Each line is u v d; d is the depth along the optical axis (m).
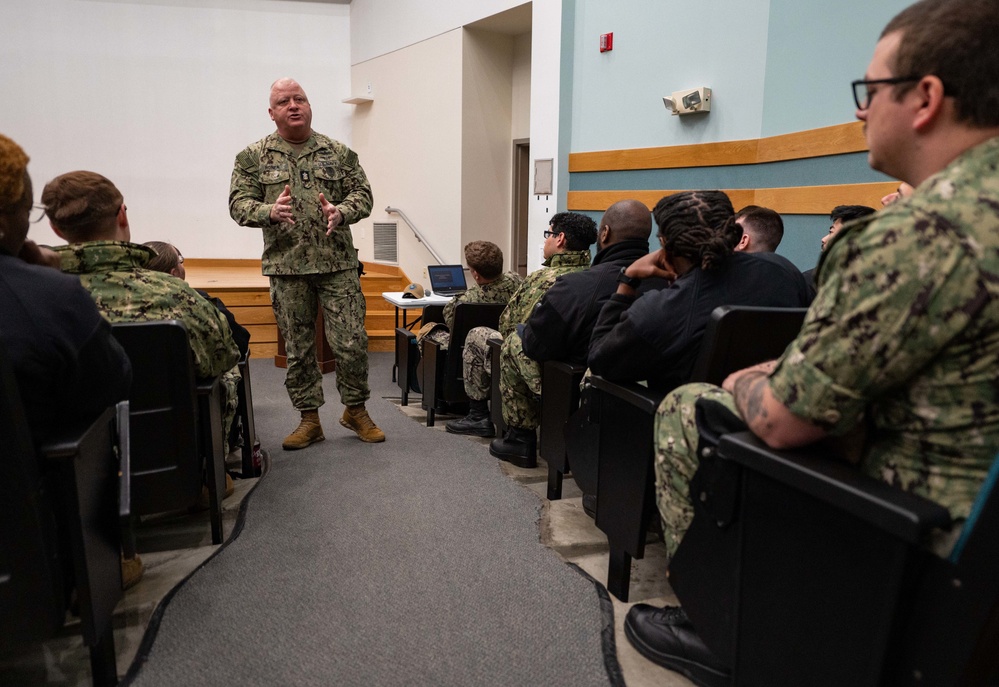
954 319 0.70
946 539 0.72
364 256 7.89
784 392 0.83
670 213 1.45
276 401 3.79
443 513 2.10
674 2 4.03
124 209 1.75
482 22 5.97
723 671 1.24
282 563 1.77
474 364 2.97
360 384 2.88
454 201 6.48
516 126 6.57
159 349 1.59
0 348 0.89
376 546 1.87
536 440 2.56
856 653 0.79
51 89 6.83
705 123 3.95
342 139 7.77
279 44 7.40
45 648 1.43
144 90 7.10
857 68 2.87
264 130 7.49
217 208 7.48
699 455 1.06
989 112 0.74
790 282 1.47
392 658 1.37
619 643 1.43
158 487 1.67
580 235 2.48
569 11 4.66
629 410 1.47
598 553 1.87
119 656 1.40
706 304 1.40
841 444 0.88
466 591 1.63
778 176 3.49
